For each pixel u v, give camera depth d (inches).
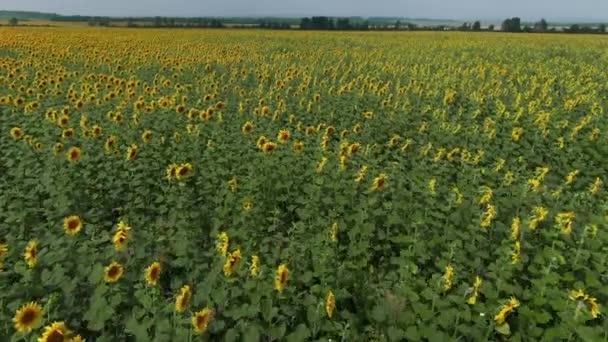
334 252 254.7
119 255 237.1
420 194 333.1
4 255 213.2
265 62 1112.8
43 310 184.4
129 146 402.9
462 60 1280.8
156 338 177.2
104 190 346.3
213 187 336.8
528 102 703.1
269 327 194.1
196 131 426.0
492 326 191.8
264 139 372.5
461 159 398.6
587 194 347.9
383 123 525.0
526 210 322.7
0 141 432.1
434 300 204.7
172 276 246.1
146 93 639.1
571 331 193.6
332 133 478.6
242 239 269.4
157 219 306.7
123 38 1753.2
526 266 255.4
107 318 191.0
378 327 207.9
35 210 297.0
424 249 256.2
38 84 650.8
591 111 598.5
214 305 213.5
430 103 662.5
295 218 329.1
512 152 449.4
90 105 565.3
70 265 227.6
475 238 270.2
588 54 1526.8
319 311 198.4
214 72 890.1
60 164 357.4
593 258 255.1
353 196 319.9
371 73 968.3
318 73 933.2
